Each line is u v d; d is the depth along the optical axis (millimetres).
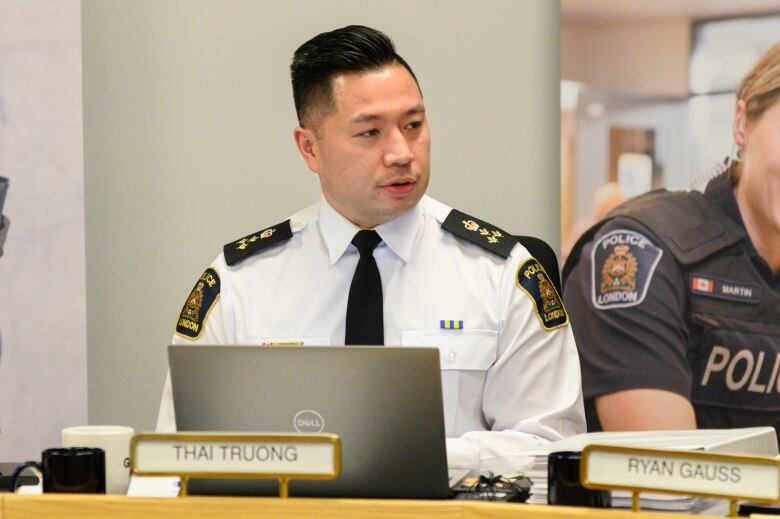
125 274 5547
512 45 5305
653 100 4980
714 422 4949
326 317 4090
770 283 4863
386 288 4070
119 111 5535
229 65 5500
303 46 3998
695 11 4902
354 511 2408
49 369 5344
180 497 2473
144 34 5508
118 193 5559
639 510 2447
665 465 2355
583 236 5094
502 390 3979
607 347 5055
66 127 5301
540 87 5273
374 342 3945
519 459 3623
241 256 4238
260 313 4133
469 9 5348
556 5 5234
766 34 4801
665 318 4980
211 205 5520
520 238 4301
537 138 5285
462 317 4008
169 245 5539
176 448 2480
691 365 4965
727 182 4898
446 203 5406
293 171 5484
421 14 5391
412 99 3824
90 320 5543
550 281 4098
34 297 5340
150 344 5555
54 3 5277
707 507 2734
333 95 3846
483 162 5359
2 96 5297
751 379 4898
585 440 2877
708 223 4930
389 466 2707
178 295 5539
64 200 5316
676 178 4965
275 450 2457
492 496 2814
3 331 5344
